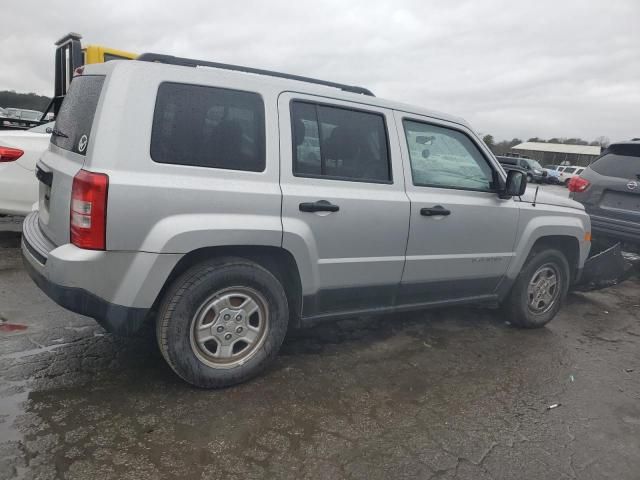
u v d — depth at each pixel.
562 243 4.93
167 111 2.81
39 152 5.79
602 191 6.53
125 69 2.75
